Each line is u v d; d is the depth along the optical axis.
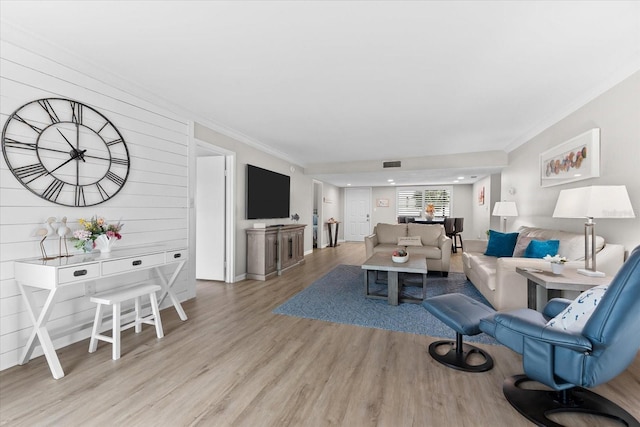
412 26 1.82
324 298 3.57
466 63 2.29
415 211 9.72
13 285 1.98
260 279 4.50
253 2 1.61
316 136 4.50
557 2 1.60
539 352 1.44
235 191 4.33
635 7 1.63
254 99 3.04
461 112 3.42
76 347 2.28
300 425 1.45
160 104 3.03
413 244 5.18
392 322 2.80
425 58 2.21
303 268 5.45
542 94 2.89
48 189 2.16
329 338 2.46
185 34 1.93
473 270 3.93
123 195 2.70
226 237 4.32
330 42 2.01
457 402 1.62
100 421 1.47
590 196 2.14
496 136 4.48
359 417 1.50
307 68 2.38
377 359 2.11
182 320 2.84
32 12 1.71
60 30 1.89
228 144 4.19
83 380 1.83
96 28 1.87
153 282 3.05
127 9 1.68
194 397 1.67
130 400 1.64
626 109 2.38
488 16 1.72
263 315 2.99
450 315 2.02
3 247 1.94
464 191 9.24
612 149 2.54
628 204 2.09
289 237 5.33
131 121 2.77
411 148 5.29
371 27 1.83
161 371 1.94
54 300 1.84
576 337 1.29
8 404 1.59
